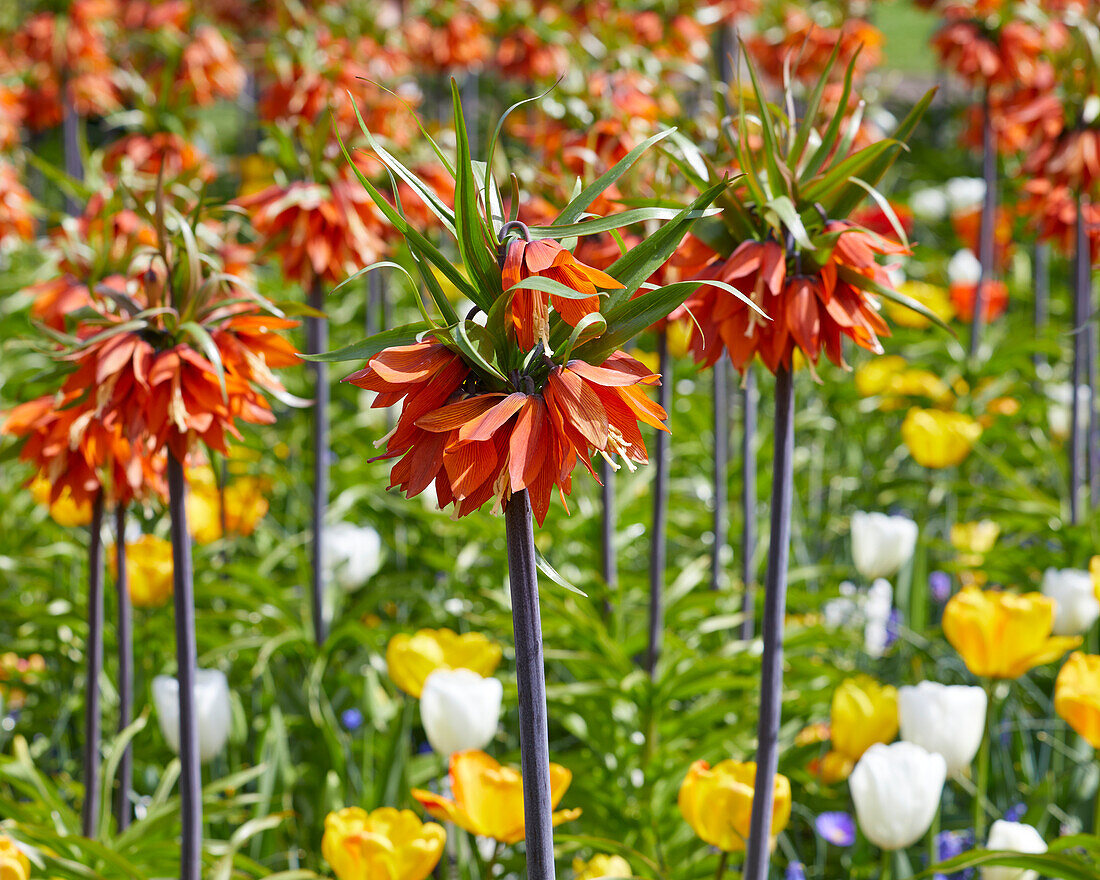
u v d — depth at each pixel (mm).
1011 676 2840
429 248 1537
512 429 1533
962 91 14172
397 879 2344
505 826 2340
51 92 9477
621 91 4480
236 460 4949
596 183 1603
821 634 3539
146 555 3932
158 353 2305
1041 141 4539
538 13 8289
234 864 2828
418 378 1484
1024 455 5730
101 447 2566
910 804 2432
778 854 3438
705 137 3879
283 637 3826
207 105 9008
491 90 12617
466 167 1487
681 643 3412
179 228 2348
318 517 3969
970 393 6051
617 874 2371
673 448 5637
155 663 3930
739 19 9727
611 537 3908
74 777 3715
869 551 3838
